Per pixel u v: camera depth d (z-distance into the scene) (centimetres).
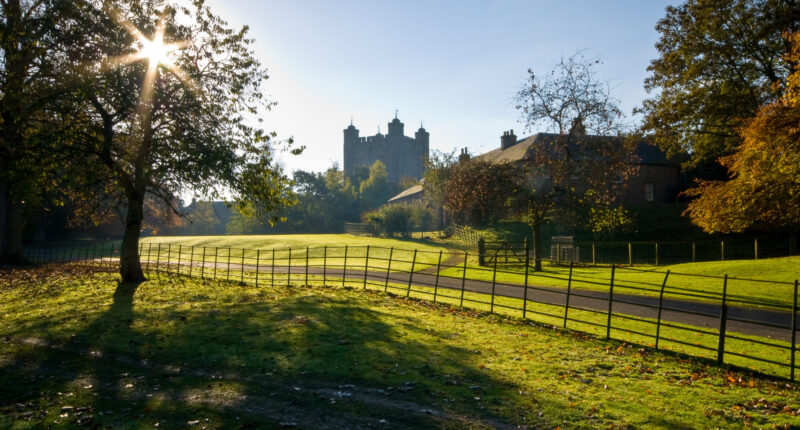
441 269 3002
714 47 3050
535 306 1612
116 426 616
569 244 3488
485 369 850
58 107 1730
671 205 4762
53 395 738
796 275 2050
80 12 1755
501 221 5181
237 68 2052
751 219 2297
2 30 1652
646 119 3519
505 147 6353
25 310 1438
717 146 3444
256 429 608
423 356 925
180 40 1908
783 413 663
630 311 1540
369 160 14525
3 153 1745
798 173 2002
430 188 7031
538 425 618
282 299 1590
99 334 1110
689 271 2495
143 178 2008
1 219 2908
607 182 2870
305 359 902
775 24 2736
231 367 867
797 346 1082
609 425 616
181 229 8300
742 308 1602
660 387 772
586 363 909
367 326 1183
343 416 650
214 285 2048
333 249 4475
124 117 1983
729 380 827
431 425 620
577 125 2895
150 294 1717
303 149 2025
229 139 1997
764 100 3009
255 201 2064
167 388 766
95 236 6044
